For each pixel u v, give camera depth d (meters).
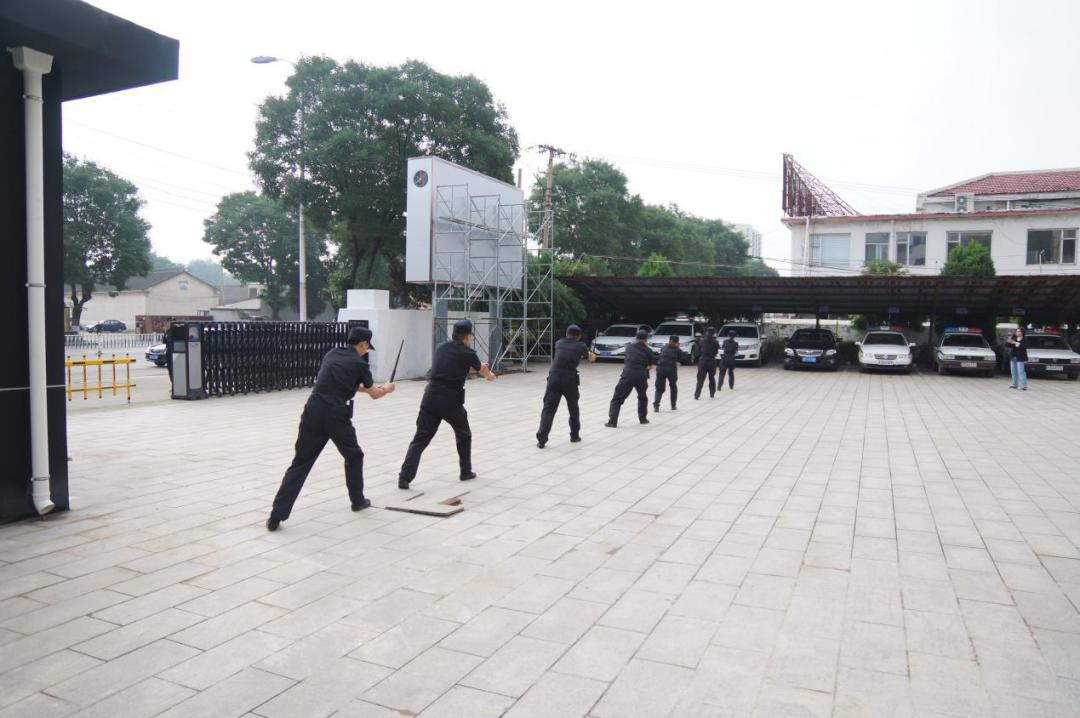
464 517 5.99
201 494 6.63
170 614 3.97
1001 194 32.28
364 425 10.95
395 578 4.57
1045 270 29.05
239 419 11.26
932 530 5.69
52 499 5.90
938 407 14.11
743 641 3.69
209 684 3.22
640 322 31.56
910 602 4.21
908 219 30.72
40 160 5.59
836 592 4.37
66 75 6.04
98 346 31.23
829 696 3.14
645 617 3.99
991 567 4.82
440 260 17.80
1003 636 3.75
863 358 22.25
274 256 50.16
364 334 5.96
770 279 23.52
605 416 12.38
